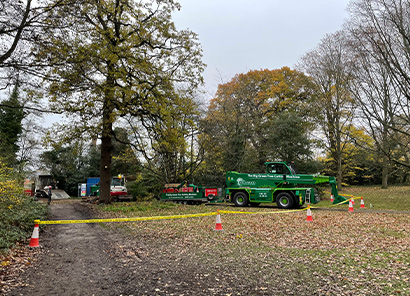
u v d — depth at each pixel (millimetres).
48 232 10508
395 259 6680
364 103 19484
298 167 27578
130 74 18016
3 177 10203
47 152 43781
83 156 45906
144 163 26641
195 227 11391
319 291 4836
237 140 26609
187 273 5809
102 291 4875
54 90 16516
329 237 9320
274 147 28219
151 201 22812
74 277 5594
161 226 11703
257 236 9539
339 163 31031
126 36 18562
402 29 16188
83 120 19656
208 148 25266
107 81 17984
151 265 6379
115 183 28641
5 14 10445
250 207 19875
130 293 4781
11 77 11625
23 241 8578
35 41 11352
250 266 6258
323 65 28375
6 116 34312
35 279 5461
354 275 5617
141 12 19078
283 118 28828
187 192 22188
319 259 6770
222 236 9570
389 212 16188
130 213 16234
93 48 16156
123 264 6457
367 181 41625
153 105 17469
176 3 19250
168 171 25047
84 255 7262
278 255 7164
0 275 5605
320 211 16922
